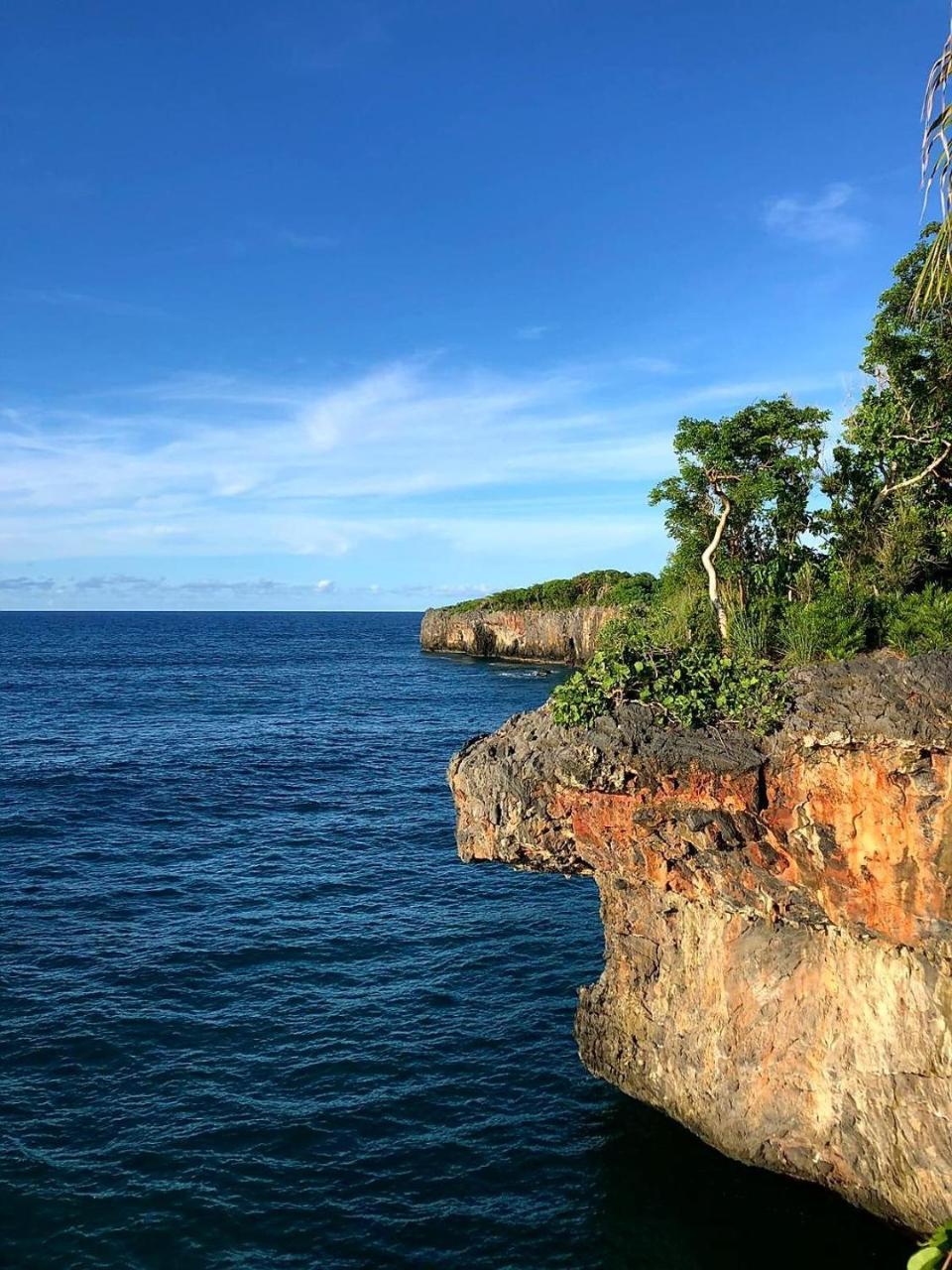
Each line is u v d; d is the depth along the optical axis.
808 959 14.12
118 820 36.69
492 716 68.56
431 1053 18.59
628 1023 16.83
